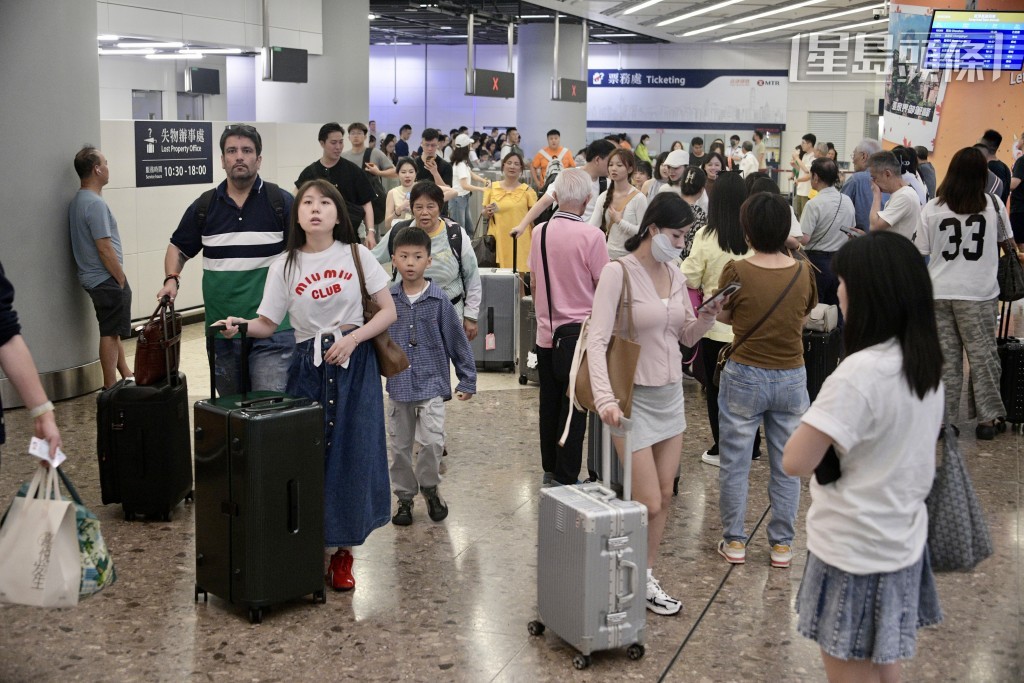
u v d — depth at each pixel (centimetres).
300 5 1597
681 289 397
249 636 383
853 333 250
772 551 458
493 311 841
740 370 444
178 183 1028
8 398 700
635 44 3734
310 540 401
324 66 1694
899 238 249
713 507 532
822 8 2217
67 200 723
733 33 3120
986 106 1338
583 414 506
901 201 691
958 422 698
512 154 930
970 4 1307
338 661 364
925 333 244
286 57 1537
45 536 309
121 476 496
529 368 796
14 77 688
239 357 486
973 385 657
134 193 967
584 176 505
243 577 388
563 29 2862
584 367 379
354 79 1728
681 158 849
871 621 251
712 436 654
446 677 353
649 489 392
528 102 2911
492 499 541
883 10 2133
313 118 1692
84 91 734
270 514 388
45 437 317
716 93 3662
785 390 441
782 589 433
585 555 353
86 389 750
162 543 474
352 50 1719
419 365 493
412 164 911
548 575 375
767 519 520
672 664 365
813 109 3538
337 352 408
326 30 1694
